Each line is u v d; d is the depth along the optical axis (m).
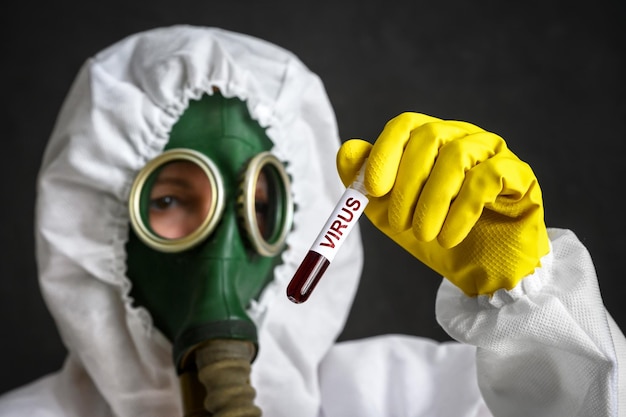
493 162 0.77
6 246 2.22
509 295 0.84
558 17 2.34
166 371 1.22
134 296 1.20
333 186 1.37
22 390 1.33
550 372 0.87
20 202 2.24
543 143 2.31
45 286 1.26
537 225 0.82
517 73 2.34
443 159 0.78
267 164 1.21
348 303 1.39
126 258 1.21
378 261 2.31
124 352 1.23
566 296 0.84
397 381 1.32
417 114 0.82
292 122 1.30
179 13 2.28
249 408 1.02
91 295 1.24
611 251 2.25
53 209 1.24
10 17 2.25
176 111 1.22
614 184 2.29
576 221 2.28
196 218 1.17
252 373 1.25
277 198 1.23
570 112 2.31
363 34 2.35
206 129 1.21
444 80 2.34
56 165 1.24
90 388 1.32
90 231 1.23
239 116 1.23
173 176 1.18
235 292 1.12
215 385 1.03
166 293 1.17
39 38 2.26
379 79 2.34
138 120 1.21
